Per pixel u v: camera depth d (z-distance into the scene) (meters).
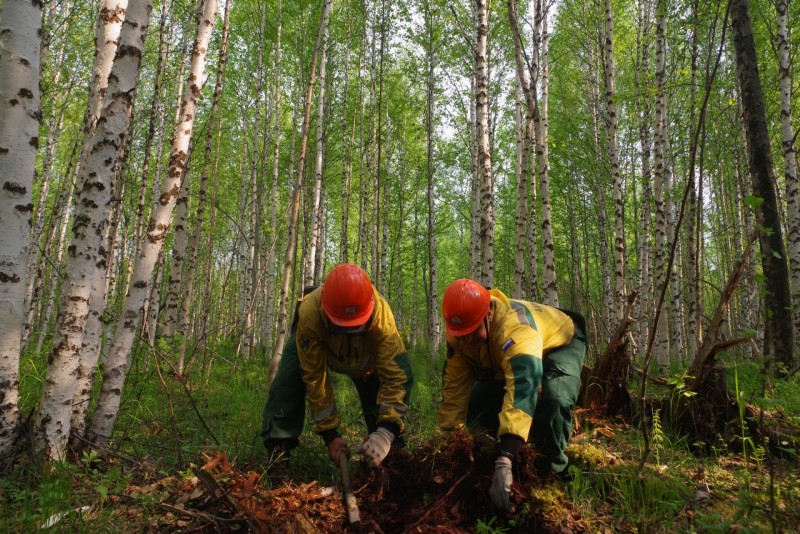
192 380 7.03
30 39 3.31
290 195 15.36
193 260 10.04
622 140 16.31
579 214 18.19
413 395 6.21
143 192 8.55
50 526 2.52
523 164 9.70
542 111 10.17
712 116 12.63
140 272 4.03
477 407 3.79
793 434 3.98
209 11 4.53
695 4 9.51
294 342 3.68
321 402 3.36
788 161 8.41
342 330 3.08
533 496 2.97
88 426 3.81
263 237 18.06
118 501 2.94
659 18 9.83
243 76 14.90
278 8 13.62
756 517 2.73
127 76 3.73
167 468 3.62
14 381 3.24
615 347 4.76
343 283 3.08
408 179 19.95
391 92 17.36
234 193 19.25
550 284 8.76
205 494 2.86
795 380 6.02
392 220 21.56
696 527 2.73
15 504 2.73
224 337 12.73
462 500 3.02
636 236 15.47
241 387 6.96
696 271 5.86
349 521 2.79
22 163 3.26
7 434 3.19
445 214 22.48
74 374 3.40
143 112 10.94
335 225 23.19
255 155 13.55
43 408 3.30
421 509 2.98
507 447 2.83
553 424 3.24
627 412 4.75
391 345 3.33
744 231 14.16
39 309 15.82
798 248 8.21
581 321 3.79
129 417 4.68
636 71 13.09
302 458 3.79
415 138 17.92
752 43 7.52
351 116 16.92
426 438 4.48
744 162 13.56
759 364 3.07
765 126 7.38
